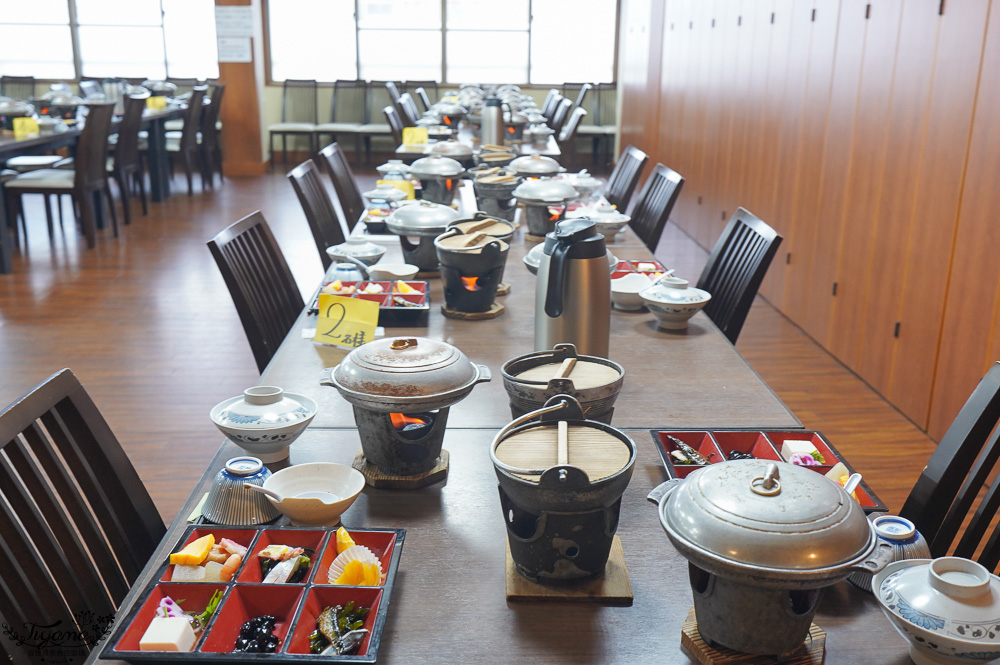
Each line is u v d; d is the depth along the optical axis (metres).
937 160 3.17
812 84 4.29
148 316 4.40
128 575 1.29
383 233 3.04
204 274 5.21
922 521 1.32
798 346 4.19
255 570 1.04
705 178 6.28
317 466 1.23
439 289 2.42
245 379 3.60
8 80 9.71
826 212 4.12
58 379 1.26
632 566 1.11
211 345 3.99
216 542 1.11
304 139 10.30
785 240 4.65
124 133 6.39
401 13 9.95
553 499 0.97
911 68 3.36
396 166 4.17
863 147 3.76
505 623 1.00
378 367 1.25
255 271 2.40
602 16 10.02
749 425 1.53
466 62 10.13
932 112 3.20
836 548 0.83
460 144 3.75
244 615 0.99
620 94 9.96
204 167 8.20
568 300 1.59
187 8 9.80
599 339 1.63
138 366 3.72
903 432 3.23
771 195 4.88
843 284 3.94
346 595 0.99
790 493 0.87
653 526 1.21
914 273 3.32
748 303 2.43
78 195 5.64
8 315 4.36
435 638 0.98
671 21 7.38
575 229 1.58
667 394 1.67
